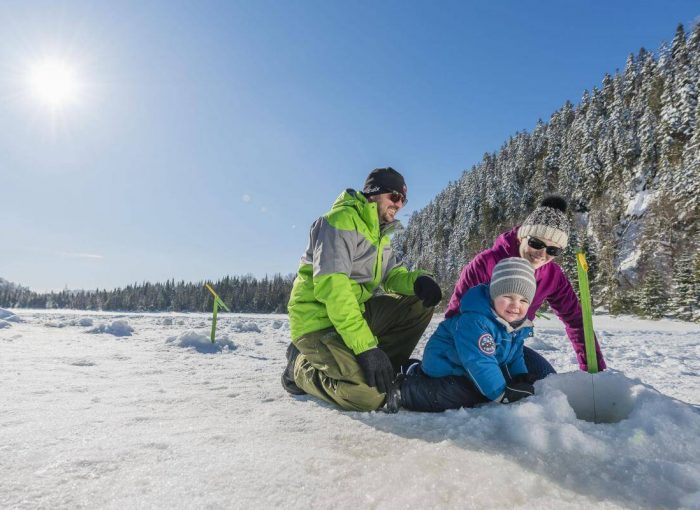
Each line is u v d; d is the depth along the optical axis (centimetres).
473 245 6788
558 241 234
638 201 4678
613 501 101
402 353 270
